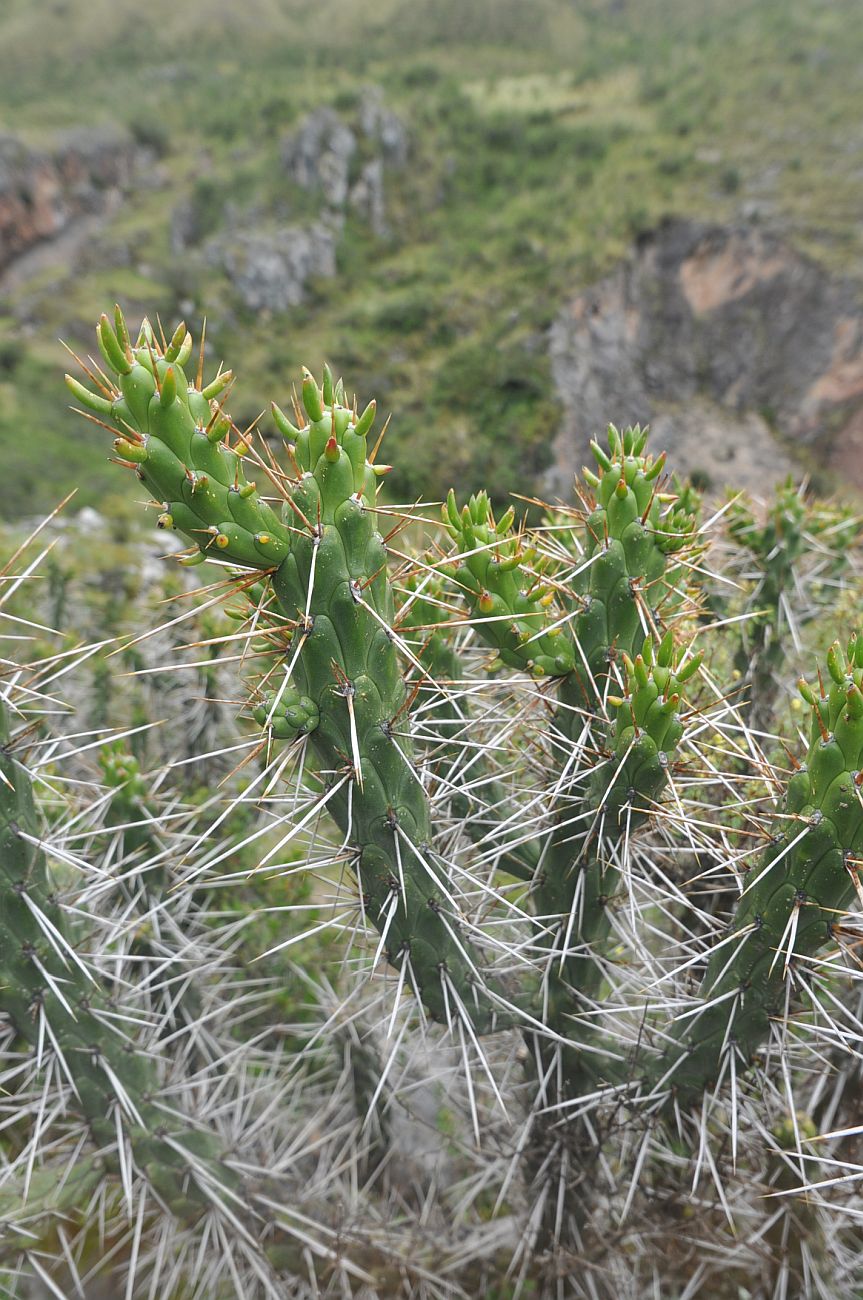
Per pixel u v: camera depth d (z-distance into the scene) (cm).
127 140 5797
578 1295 288
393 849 182
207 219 5062
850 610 398
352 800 177
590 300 3416
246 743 176
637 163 4619
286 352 3953
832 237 3506
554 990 225
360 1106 339
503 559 187
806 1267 246
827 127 4450
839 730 153
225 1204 259
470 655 279
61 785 342
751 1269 270
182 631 460
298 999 389
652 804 184
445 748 229
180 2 10069
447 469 2509
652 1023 242
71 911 209
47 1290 306
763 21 6944
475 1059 276
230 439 409
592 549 196
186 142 6100
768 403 3419
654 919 323
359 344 3631
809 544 346
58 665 467
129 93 7950
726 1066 200
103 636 630
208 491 144
